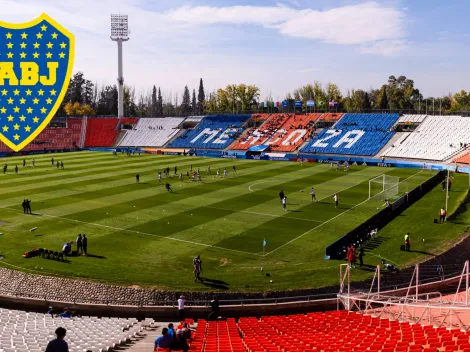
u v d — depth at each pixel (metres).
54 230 56.31
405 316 34.44
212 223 59.22
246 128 155.12
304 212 64.44
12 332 27.17
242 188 81.25
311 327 30.08
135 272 43.59
